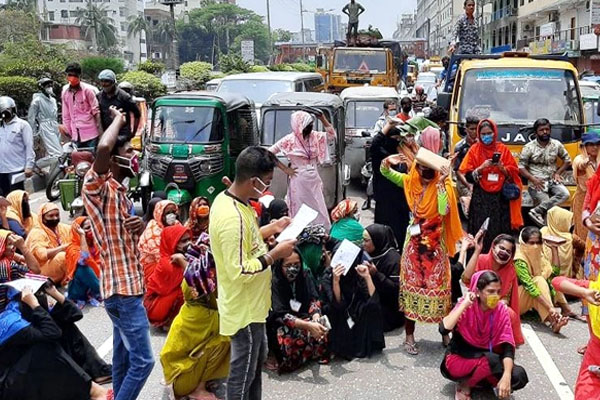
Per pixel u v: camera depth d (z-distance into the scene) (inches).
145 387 204.4
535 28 2059.5
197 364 189.0
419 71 1663.4
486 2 2554.1
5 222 207.2
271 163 153.8
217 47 4042.8
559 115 385.7
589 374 158.9
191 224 249.4
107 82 380.5
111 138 157.1
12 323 170.6
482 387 196.4
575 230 273.4
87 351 199.9
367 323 221.1
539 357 222.4
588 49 1341.0
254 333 154.6
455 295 239.9
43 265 278.7
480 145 282.8
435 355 225.0
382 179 266.2
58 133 523.2
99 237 160.4
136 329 162.1
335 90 833.5
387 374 210.8
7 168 374.9
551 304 245.1
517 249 256.7
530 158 341.7
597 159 266.2
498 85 398.9
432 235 214.1
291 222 163.8
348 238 239.8
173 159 389.1
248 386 157.9
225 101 407.5
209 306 187.0
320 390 200.5
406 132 258.5
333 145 383.9
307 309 210.7
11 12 2055.9
